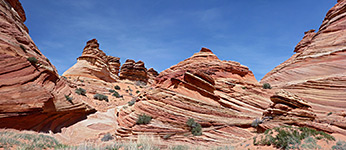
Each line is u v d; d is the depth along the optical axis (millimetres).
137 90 54750
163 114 16234
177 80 19781
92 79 44156
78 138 16109
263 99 23000
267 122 15172
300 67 31953
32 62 16719
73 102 21016
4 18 17828
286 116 14656
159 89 18562
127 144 10773
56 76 20359
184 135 14859
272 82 36281
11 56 14781
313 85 23969
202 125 16047
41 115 15289
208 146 13141
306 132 10367
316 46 32875
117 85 51906
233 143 13438
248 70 30984
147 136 14367
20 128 13250
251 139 11992
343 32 29766
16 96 13266
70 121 19891
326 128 12391
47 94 15875
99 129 19469
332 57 28062
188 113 16688
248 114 19750
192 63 30844
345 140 9938
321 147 8938
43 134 14203
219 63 30000
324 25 36312
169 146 12266
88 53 50938
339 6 34094
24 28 22609
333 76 23703
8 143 9547
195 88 20031
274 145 10023
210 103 18938
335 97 20266
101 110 28406
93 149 9547
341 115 14695
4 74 13492
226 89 23672
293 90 25531
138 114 16750
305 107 15336
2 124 12133
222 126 16203
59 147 10680
